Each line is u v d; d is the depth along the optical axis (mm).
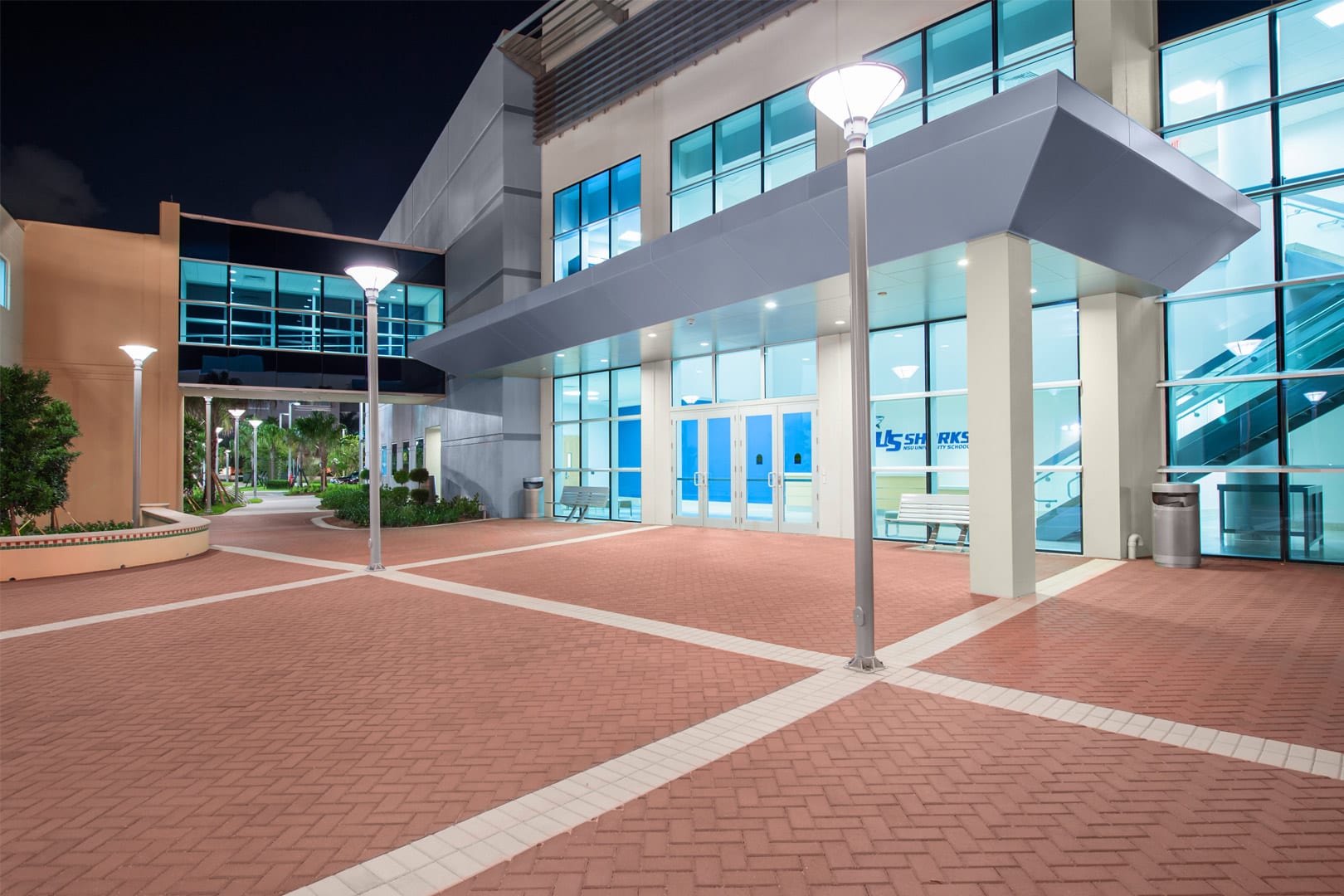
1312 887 2848
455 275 24500
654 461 18391
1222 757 4051
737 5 15492
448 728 4641
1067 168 7895
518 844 3225
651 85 17469
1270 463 10859
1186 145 11234
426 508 21312
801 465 15445
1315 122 10281
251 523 22156
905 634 6848
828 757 4109
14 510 13586
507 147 21031
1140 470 11414
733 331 14695
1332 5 10070
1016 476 8406
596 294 14336
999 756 4090
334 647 6719
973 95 12031
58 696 5395
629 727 4621
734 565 11344
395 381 24203
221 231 21391
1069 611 7668
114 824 3451
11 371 13570
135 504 14984
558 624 7520
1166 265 10195
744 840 3234
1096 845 3162
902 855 3104
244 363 21547
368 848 3203
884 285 11055
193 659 6387
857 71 5457
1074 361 11828
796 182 10094
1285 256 10664
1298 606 7762
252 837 3311
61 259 19484
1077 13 10719
